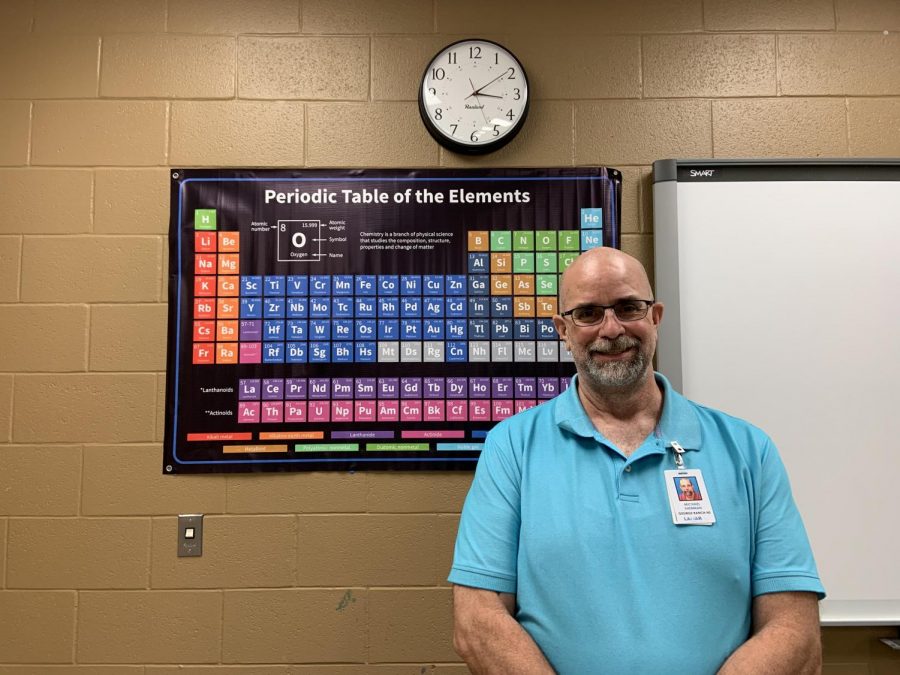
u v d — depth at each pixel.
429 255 1.69
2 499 1.62
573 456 1.16
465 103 1.70
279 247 1.69
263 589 1.60
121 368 1.66
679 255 1.66
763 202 1.67
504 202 1.71
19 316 1.67
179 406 1.64
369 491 1.63
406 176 1.71
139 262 1.69
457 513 1.63
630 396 1.19
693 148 1.73
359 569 1.61
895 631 1.59
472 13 1.73
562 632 1.04
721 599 1.04
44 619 1.59
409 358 1.67
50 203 1.70
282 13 1.75
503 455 1.19
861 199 1.68
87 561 1.60
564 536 1.08
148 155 1.71
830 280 1.66
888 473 1.61
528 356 1.67
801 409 1.62
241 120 1.72
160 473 1.63
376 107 1.73
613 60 1.73
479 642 1.05
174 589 1.60
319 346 1.67
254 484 1.63
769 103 1.74
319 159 1.72
